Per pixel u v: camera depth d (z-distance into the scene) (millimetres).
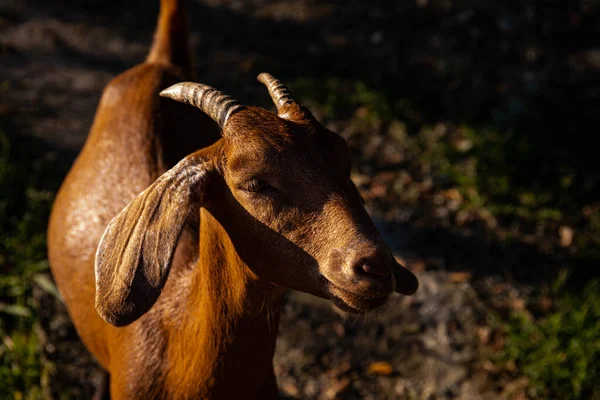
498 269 5793
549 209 6285
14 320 5000
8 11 7957
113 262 2631
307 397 4840
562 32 8375
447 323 5355
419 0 8711
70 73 7270
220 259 2883
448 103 7309
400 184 6445
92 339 3781
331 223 2586
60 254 3979
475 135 6809
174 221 2594
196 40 7859
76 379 4719
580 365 4965
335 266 2561
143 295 2574
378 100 7094
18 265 5180
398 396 4895
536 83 7633
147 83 4207
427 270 5723
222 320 2943
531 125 6953
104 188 3859
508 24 8383
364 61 7758
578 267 5863
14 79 7055
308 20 8383
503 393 4934
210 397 3061
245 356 2998
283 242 2648
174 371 3131
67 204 4062
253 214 2658
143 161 3842
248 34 8070
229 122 2697
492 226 6141
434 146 6824
